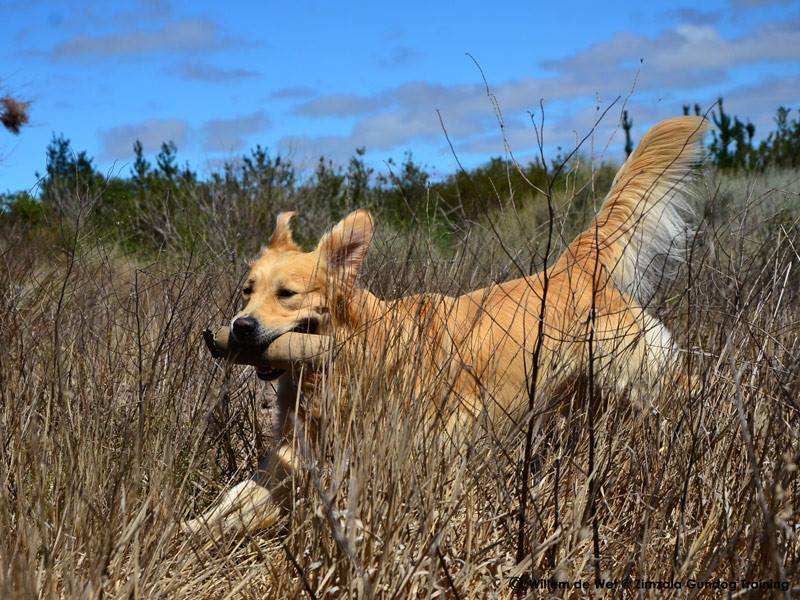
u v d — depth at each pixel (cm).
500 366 437
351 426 342
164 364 441
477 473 342
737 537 288
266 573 342
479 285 543
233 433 462
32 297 525
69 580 288
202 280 533
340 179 1320
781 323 420
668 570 311
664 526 325
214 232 948
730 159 1753
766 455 333
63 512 320
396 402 337
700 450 346
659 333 459
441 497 325
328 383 355
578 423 365
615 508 356
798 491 321
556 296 471
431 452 329
